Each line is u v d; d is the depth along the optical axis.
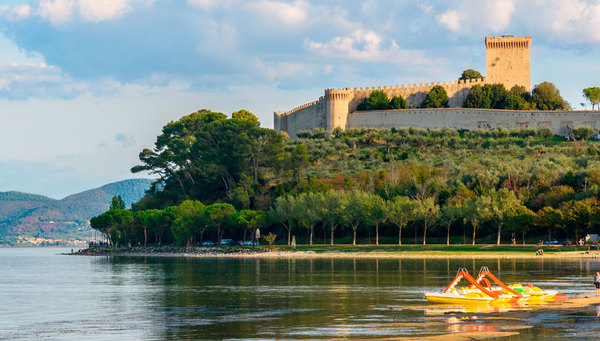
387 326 53.47
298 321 56.66
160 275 109.00
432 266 115.56
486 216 164.12
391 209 175.75
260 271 112.31
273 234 196.75
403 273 101.31
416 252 157.62
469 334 49.69
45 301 73.62
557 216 156.75
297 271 110.31
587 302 64.88
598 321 54.56
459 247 163.00
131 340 49.69
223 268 123.62
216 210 195.75
